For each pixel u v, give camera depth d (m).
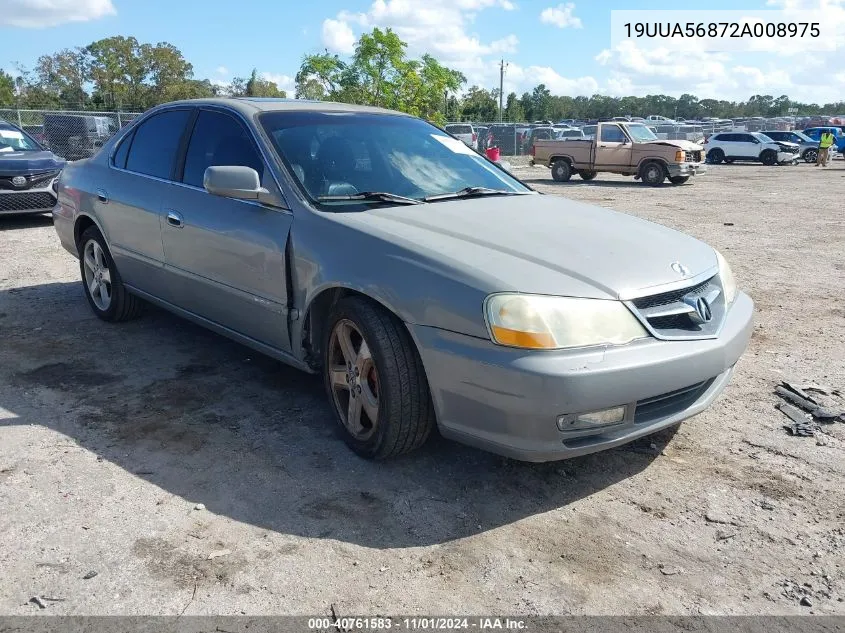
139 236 4.76
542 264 3.01
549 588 2.54
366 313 3.19
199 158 4.38
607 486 3.23
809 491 3.18
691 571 2.64
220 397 4.16
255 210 3.83
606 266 3.06
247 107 4.24
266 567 2.63
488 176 4.43
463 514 3.00
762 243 9.70
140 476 3.26
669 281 3.09
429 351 2.97
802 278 7.43
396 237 3.22
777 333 5.48
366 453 3.39
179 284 4.50
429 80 21.39
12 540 2.76
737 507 3.06
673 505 3.08
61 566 2.61
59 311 5.88
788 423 3.86
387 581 2.57
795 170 28.38
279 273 3.64
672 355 2.91
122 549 2.72
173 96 63.69
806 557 2.72
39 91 64.25
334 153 4.00
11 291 6.54
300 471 3.33
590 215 3.85
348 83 20.77
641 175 20.92
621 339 2.87
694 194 17.59
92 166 5.43
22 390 4.21
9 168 9.89
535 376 2.71
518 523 2.94
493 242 3.19
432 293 2.96
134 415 3.90
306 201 3.63
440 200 3.87
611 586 2.56
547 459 2.85
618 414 2.87
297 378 4.46
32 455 3.43
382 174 4.00
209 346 5.03
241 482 3.22
